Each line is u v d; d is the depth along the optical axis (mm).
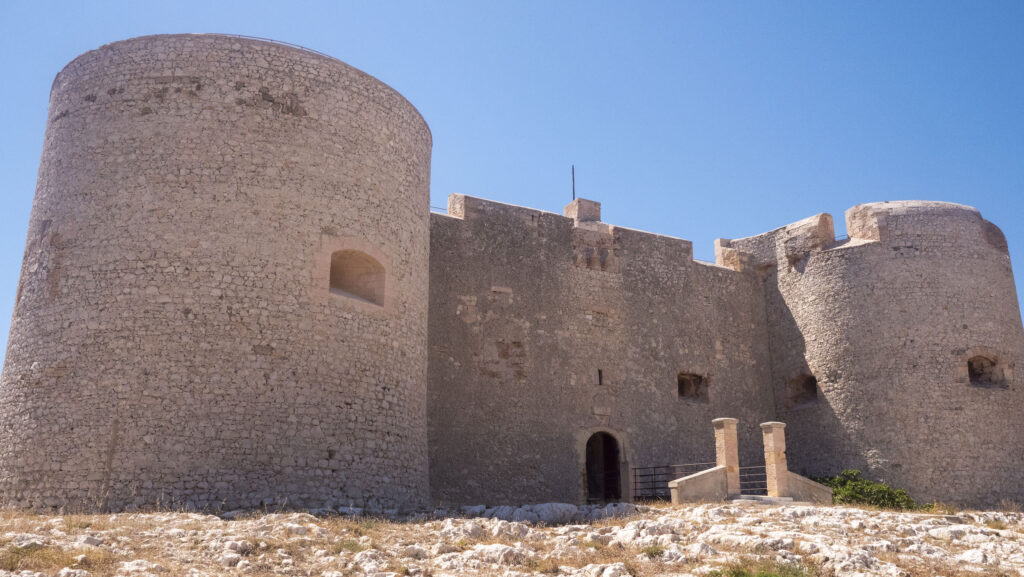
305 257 17359
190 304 16375
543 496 23609
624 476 25297
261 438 16094
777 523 14750
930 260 26312
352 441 17125
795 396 28531
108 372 16062
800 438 27812
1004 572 11734
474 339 23688
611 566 10992
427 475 19172
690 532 14062
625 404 25953
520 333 24531
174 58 17719
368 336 17984
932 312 25859
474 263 24250
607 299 26516
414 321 19391
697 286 28672
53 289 16922
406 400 18625
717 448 20188
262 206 17219
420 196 20438
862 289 26844
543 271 25484
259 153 17453
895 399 25594
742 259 30156
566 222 26422
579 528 14508
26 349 16906
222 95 17547
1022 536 14336
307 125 18062
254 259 16891
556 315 25359
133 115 17438
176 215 16797
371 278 18703
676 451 26562
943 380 25328
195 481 15523
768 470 20141
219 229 16844
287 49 18328
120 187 17047
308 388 16766
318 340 17109
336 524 13906
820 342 27625
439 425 22500
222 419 15953
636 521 14695
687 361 27688
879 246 26844
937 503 23016
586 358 25562
